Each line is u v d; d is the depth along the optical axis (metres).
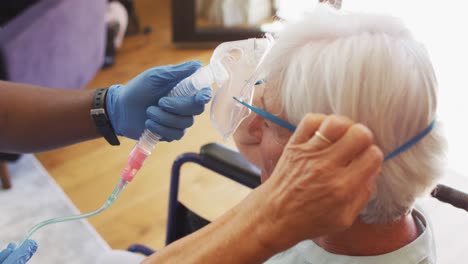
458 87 1.69
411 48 0.69
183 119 1.00
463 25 1.77
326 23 0.70
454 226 1.25
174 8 3.10
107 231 2.06
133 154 0.97
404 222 0.82
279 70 0.73
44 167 2.36
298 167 0.58
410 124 0.69
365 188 0.58
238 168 1.20
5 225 2.03
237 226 0.64
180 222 1.38
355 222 0.79
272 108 0.74
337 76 0.66
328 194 0.56
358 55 0.66
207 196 2.10
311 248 0.85
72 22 2.34
